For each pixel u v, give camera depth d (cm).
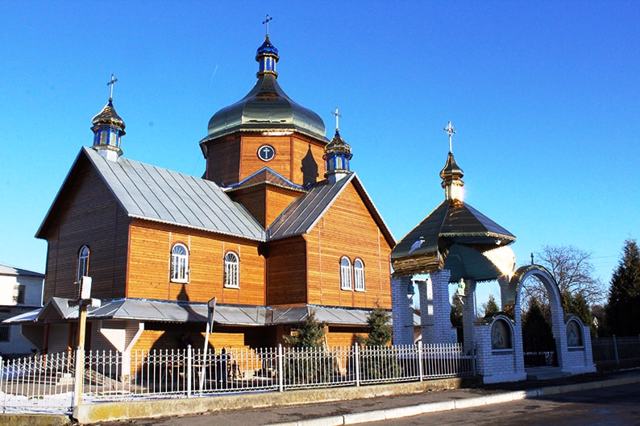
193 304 2817
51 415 1347
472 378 2084
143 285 2631
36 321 2630
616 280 3831
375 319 2361
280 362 1794
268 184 3378
